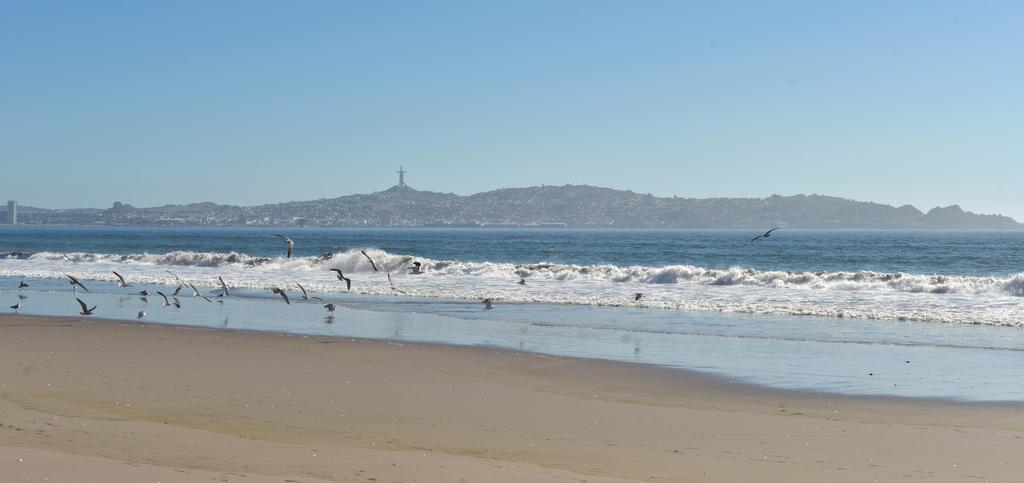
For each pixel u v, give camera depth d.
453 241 147.12
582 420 12.98
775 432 12.33
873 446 11.48
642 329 24.50
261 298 33.91
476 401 14.28
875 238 178.50
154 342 20.69
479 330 24.11
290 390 14.83
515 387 15.66
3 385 14.53
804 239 164.75
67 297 34.31
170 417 12.53
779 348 20.92
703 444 11.53
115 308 29.86
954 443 11.69
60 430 11.02
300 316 27.45
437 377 16.48
